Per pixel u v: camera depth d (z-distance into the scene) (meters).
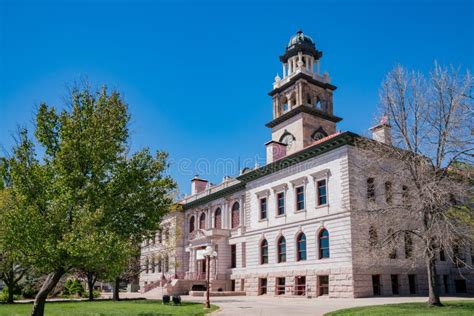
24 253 17.25
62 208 16.78
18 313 22.97
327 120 55.06
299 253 40.34
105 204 17.70
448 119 23.94
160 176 20.08
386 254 24.70
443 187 22.75
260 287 44.56
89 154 17.84
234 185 52.94
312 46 58.62
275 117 57.31
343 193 36.00
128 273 40.84
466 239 22.97
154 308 25.73
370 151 26.16
